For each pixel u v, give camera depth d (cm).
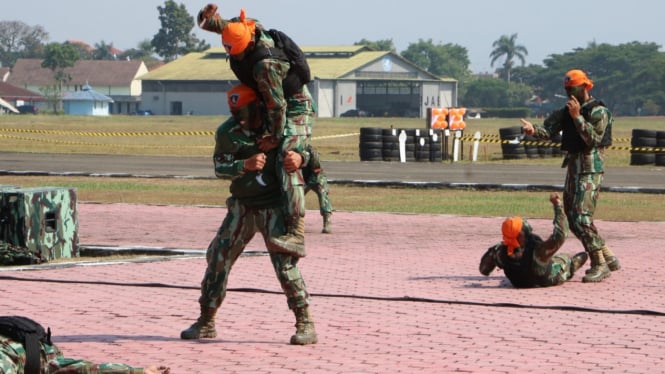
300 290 1058
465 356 1006
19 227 1781
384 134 5478
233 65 1008
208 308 1078
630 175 4341
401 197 3272
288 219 1037
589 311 1285
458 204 3025
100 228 2364
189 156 5659
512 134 5681
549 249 1450
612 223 2505
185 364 960
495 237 2200
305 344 1058
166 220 2541
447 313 1266
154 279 1555
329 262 1786
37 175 4066
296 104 1021
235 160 1030
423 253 1925
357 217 2614
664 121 18588
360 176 4188
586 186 1542
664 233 2281
